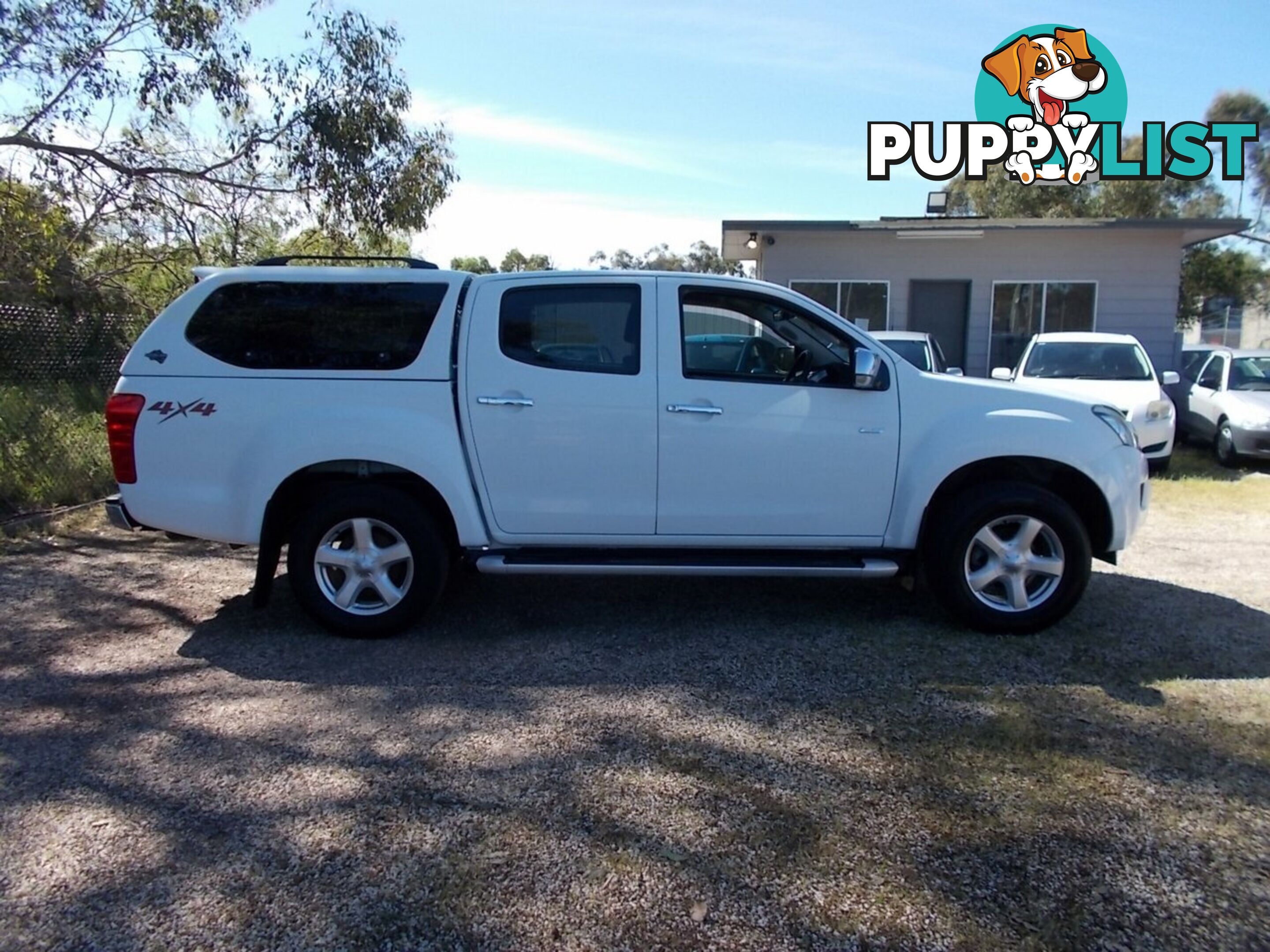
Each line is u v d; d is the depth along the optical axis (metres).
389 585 4.82
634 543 4.90
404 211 12.02
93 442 8.86
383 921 2.55
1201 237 16.38
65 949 2.43
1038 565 4.83
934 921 2.55
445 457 4.71
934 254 16.89
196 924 2.53
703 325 4.87
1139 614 5.28
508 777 3.35
